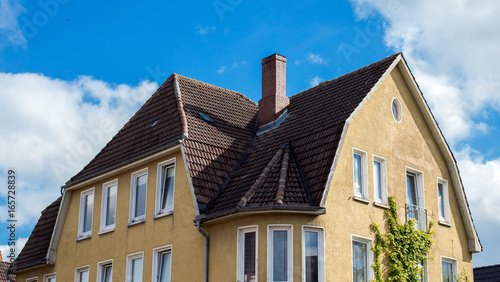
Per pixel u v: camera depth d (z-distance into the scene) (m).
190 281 22.66
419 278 24.28
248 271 21.39
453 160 27.33
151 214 24.88
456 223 27.17
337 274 21.64
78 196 28.66
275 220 21.36
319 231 21.67
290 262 21.00
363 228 23.06
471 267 27.22
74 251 27.94
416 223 25.42
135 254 25.03
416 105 26.84
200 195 22.98
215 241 22.30
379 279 22.92
